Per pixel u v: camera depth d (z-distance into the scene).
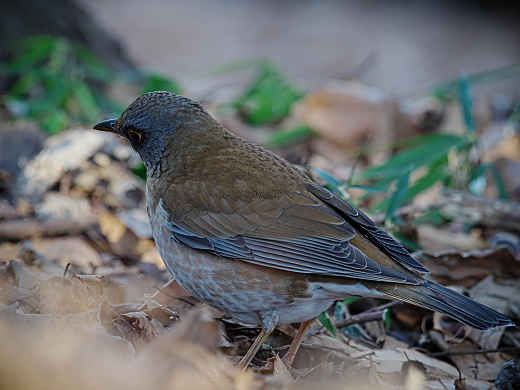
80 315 7.24
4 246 9.77
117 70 17.84
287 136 15.93
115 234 10.32
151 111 8.38
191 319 5.85
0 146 12.08
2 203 10.95
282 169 8.20
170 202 7.99
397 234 10.79
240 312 7.89
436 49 28.31
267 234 7.72
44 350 5.49
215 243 7.72
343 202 8.19
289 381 6.95
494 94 23.78
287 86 18.20
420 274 7.91
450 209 11.96
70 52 15.69
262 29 29.42
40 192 11.27
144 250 10.15
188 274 7.92
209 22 30.00
